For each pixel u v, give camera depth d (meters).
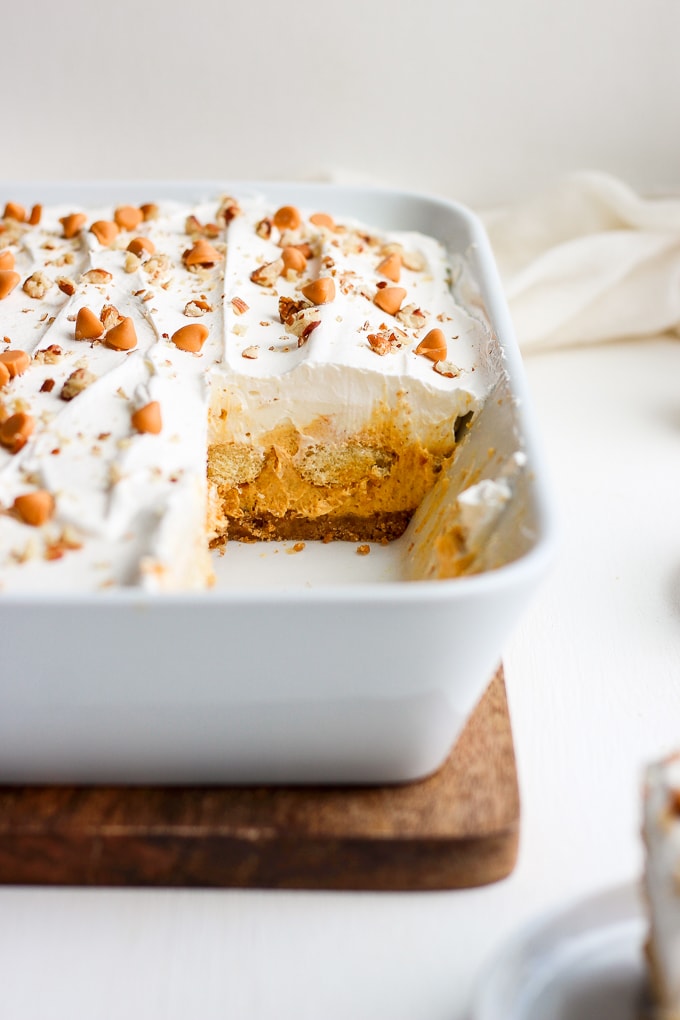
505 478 0.48
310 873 0.46
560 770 0.49
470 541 0.48
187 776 0.47
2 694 0.45
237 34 0.69
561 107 0.72
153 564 0.44
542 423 0.64
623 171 0.75
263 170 0.74
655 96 0.72
